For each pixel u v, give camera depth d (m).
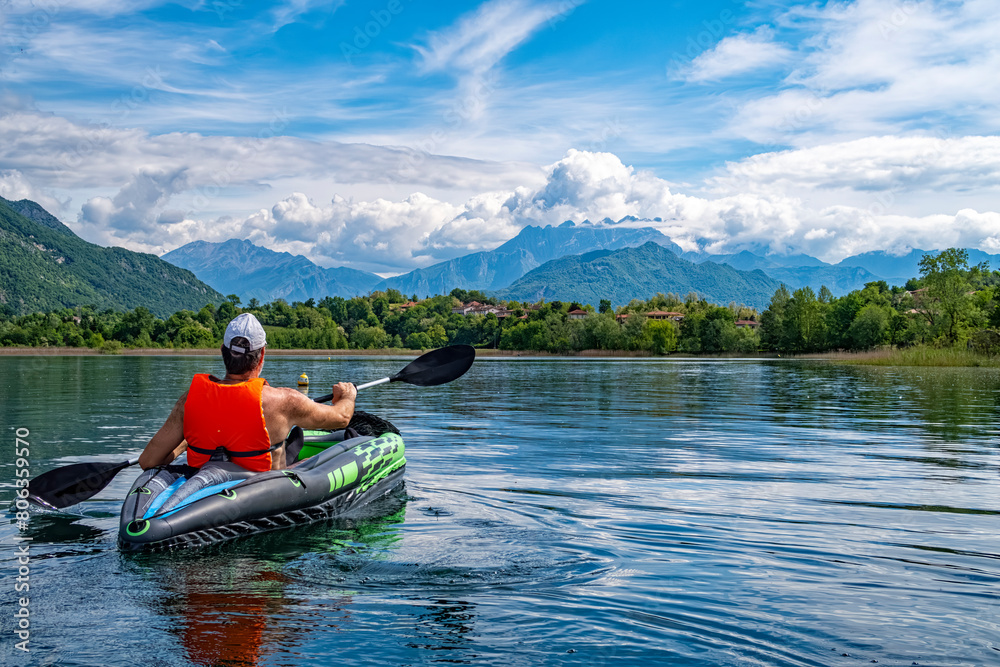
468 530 4.22
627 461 7.07
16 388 18.83
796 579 3.32
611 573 3.39
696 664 2.39
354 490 4.87
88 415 11.42
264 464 4.32
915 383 22.25
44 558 3.62
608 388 20.62
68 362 49.47
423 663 2.39
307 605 2.95
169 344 102.44
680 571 3.43
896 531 4.24
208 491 4.00
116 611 2.88
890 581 3.29
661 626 2.73
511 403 15.01
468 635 2.63
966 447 8.23
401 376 6.48
